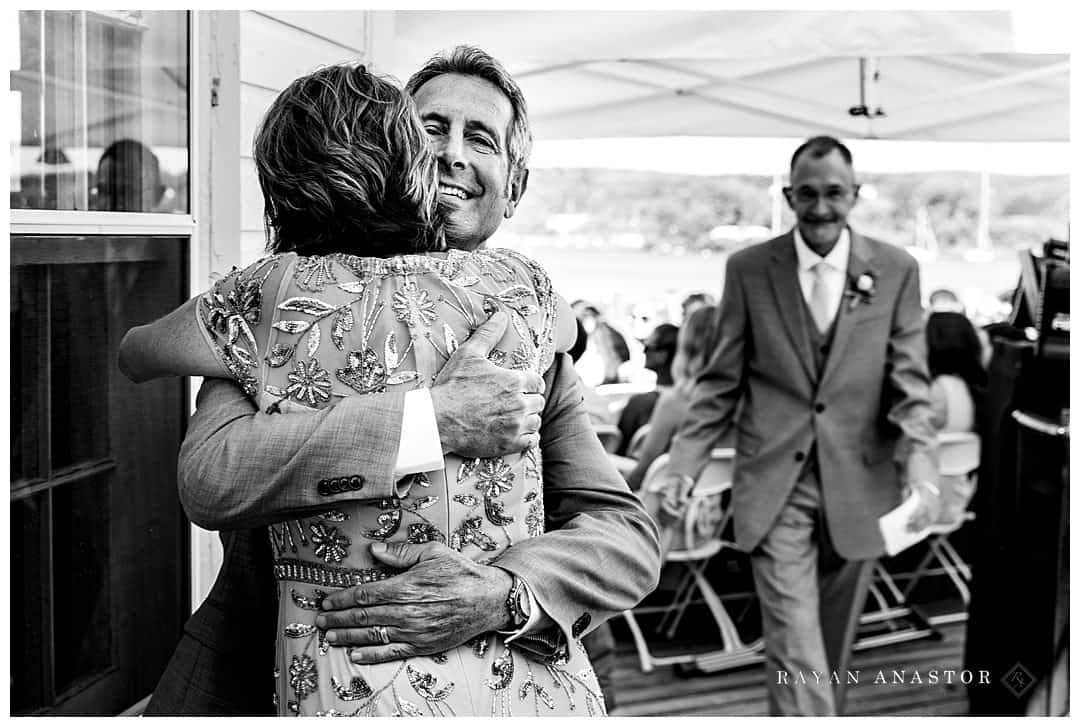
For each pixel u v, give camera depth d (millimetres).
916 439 3406
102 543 1898
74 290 1794
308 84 1348
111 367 1896
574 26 2996
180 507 2111
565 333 1487
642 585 1415
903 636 3506
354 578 1279
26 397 1698
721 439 3549
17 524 1691
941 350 3463
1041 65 3133
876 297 3439
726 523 3576
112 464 1916
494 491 1312
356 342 1264
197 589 2137
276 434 1211
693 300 3590
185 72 2059
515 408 1265
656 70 3201
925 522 3414
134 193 1923
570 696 1364
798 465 3443
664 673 3561
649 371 3584
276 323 1273
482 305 1345
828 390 3439
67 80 1753
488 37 3027
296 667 1297
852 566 3443
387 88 1352
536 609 1286
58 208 1741
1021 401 3377
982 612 3418
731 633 3580
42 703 1750
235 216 2219
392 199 1326
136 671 1994
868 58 3193
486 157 1607
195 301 1330
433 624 1245
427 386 1272
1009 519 3381
